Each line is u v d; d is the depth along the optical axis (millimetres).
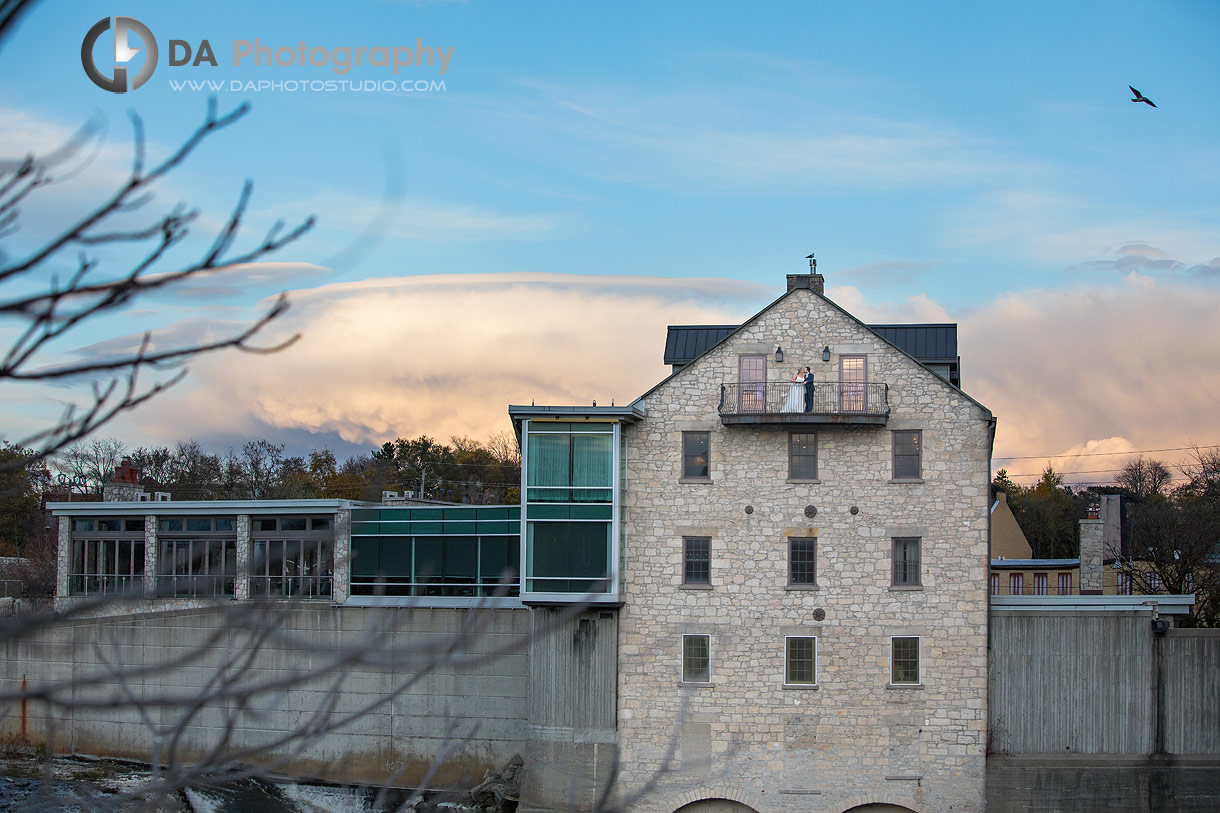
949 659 35719
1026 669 35500
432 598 43000
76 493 55531
